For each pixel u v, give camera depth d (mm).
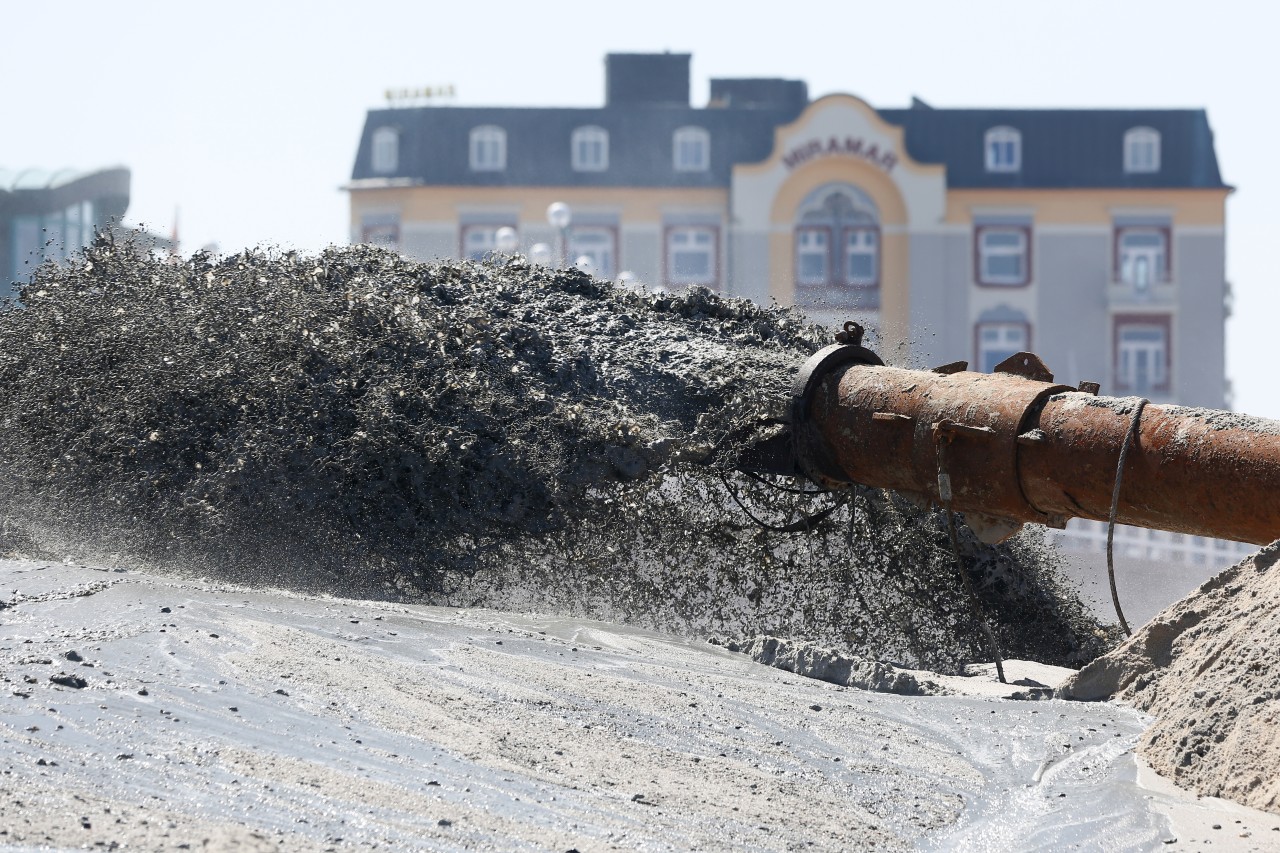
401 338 32812
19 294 37625
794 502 32656
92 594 23969
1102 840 15820
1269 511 22359
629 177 169750
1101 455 24125
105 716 17141
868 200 168375
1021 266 170000
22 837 13109
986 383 26500
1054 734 20266
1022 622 33875
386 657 21734
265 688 19031
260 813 14516
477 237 170750
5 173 151750
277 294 34062
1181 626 22453
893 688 23766
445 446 30656
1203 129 171625
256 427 31594
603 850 14398
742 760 18281
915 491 27734
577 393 32125
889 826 16141
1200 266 170000
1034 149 171125
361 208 171875
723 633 32344
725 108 171500
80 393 33500
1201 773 17828
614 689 21297
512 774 16594
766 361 31875
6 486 33156
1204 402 169875
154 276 36844
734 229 168375
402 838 14195
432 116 172250
